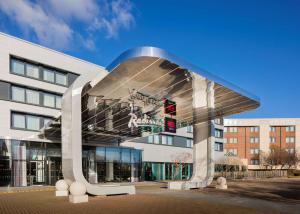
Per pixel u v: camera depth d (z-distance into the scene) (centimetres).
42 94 3167
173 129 2292
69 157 1861
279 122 8400
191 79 1722
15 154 2845
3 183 2748
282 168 7438
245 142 8581
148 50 1326
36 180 2961
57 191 1944
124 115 2402
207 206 1441
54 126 2645
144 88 1855
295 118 8312
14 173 2819
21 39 3030
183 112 2478
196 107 2198
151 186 2869
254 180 4253
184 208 1377
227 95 2105
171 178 4578
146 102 2125
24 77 3023
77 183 1638
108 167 3559
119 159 3706
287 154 7319
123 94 1961
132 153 3909
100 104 2141
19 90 3002
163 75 1623
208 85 1867
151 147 4259
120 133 3088
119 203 1556
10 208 1430
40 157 3012
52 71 3278
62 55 3353
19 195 2042
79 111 1862
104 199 1738
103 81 1698
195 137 2611
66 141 1909
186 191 2255
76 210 1334
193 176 2544
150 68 1505
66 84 3375
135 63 1423
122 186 1994
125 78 1656
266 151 8125
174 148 4691
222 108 2466
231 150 8644
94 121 2542
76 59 3475
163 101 2141
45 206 1473
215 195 1955
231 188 2575
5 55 2898
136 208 1380
